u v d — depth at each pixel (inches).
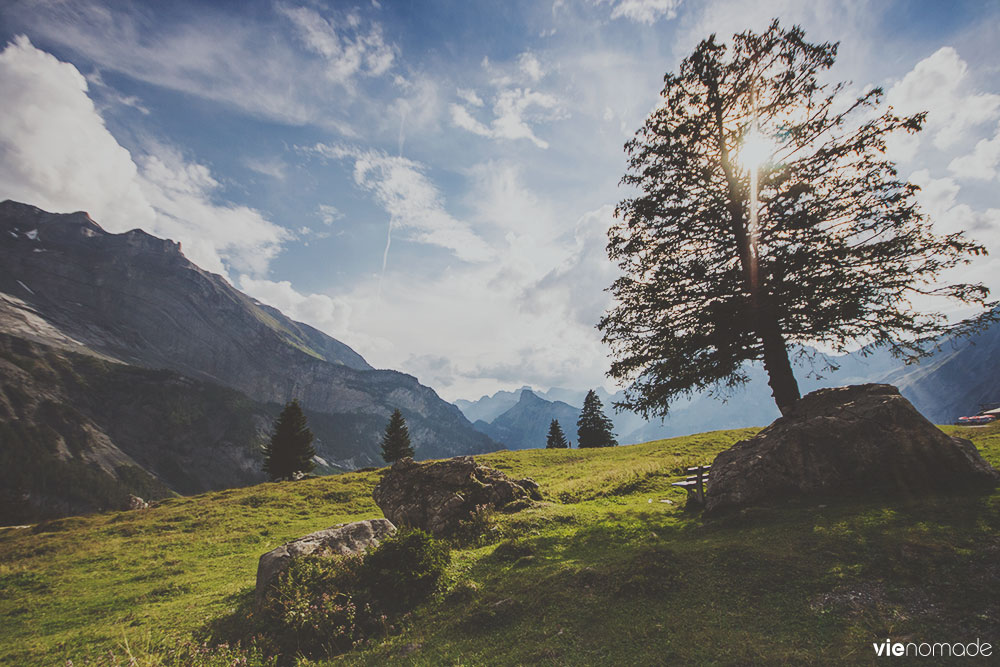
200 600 533.3
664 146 706.8
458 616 325.1
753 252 635.5
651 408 708.7
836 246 583.2
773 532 354.9
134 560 876.6
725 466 512.4
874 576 256.4
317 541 460.8
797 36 643.5
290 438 2438.5
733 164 681.6
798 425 485.7
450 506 648.4
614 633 255.1
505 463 1631.4
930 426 418.6
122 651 386.9
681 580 295.3
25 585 749.9
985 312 510.3
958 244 523.5
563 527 542.0
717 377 663.1
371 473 1727.4
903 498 370.9
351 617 351.9
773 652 208.1
